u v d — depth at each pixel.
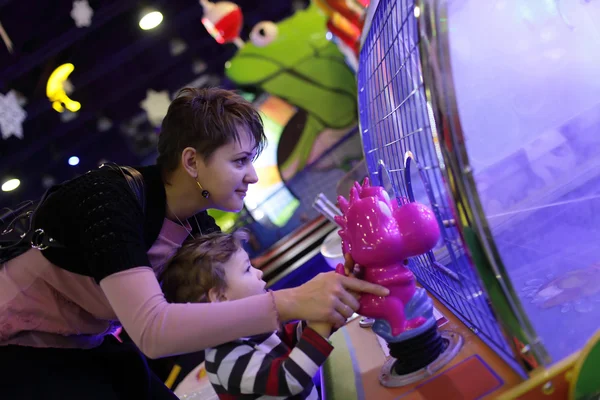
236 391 0.92
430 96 0.70
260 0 3.41
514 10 0.87
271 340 1.02
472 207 0.69
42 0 2.59
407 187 0.97
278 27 3.44
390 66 0.96
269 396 0.93
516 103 0.86
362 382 0.94
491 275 0.70
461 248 0.80
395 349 0.87
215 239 1.06
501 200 0.86
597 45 0.89
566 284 0.82
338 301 0.82
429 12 0.70
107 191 0.91
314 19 3.46
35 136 2.94
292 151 3.48
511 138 0.86
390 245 0.80
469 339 0.90
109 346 1.15
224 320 0.80
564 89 0.88
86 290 0.99
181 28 3.14
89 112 3.05
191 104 0.96
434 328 0.87
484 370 0.79
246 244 3.32
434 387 0.81
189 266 1.02
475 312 0.86
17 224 1.06
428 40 0.70
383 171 1.16
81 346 1.07
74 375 1.02
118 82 3.10
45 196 0.97
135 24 2.99
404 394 0.83
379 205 0.82
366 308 0.84
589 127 0.88
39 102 2.86
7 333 0.98
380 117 1.10
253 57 3.42
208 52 3.33
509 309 0.70
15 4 2.55
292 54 3.47
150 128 3.21
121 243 0.85
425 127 0.77
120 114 3.16
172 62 3.20
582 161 0.88
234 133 0.95
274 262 3.20
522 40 0.87
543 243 0.86
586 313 0.77
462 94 0.84
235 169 0.97
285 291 0.85
